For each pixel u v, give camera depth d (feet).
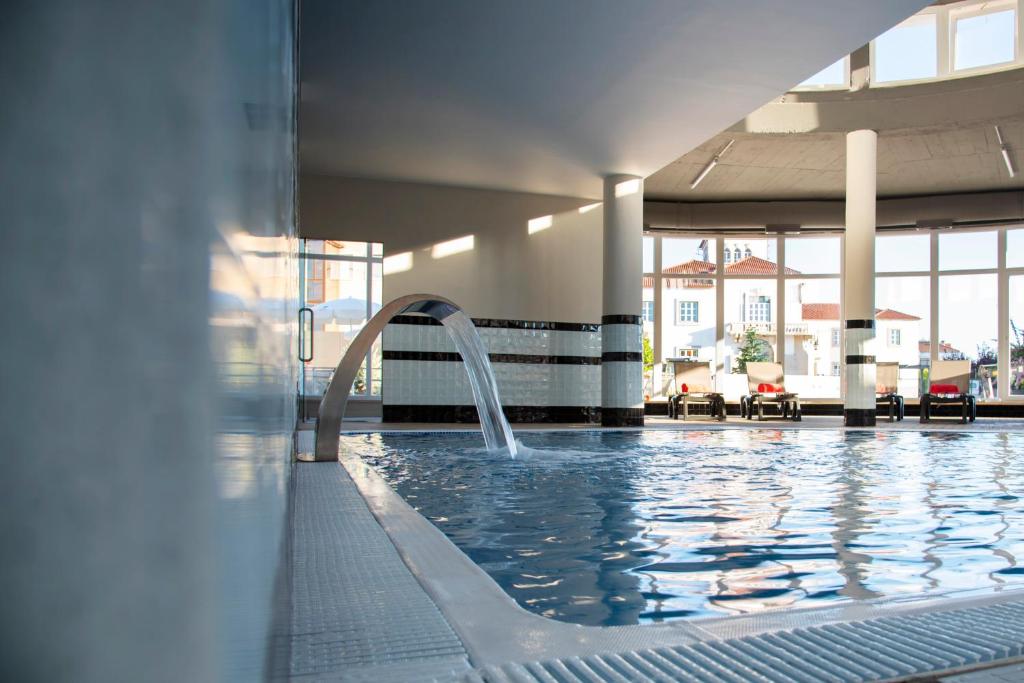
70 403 0.65
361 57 20.77
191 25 0.71
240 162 0.84
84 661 0.65
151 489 0.67
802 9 18.34
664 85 22.49
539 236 34.45
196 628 0.68
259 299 1.10
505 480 14.26
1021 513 10.52
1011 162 38.34
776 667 4.29
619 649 4.62
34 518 0.64
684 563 7.48
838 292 48.11
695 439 25.14
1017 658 4.51
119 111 0.67
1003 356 46.19
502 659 4.42
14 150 0.65
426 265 32.81
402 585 6.13
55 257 0.65
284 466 2.26
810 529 9.30
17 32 0.66
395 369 32.65
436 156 28.91
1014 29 34.35
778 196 44.88
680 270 48.55
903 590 6.41
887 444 23.71
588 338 35.04
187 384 0.69
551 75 21.86
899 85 32.81
